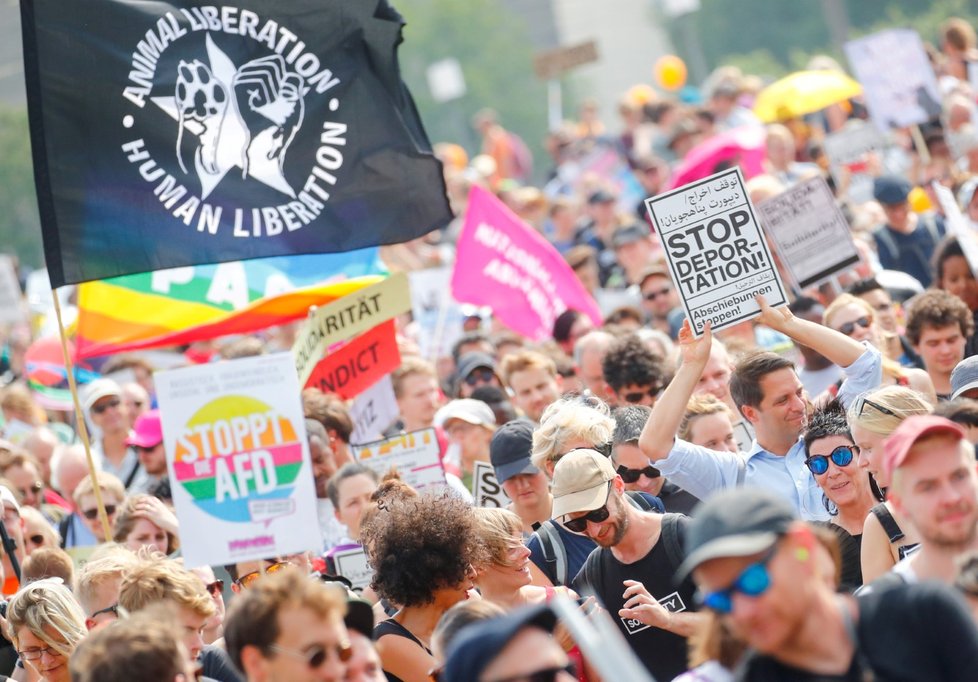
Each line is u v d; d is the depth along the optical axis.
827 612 9.16
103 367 32.09
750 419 16.72
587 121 64.31
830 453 14.86
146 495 19.20
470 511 13.88
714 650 9.76
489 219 28.48
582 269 34.50
